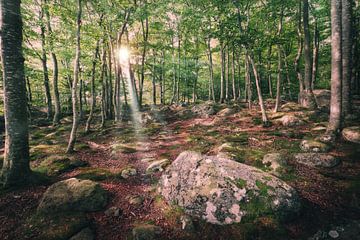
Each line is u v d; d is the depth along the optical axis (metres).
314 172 6.73
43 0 16.52
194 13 16.86
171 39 27.50
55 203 5.25
